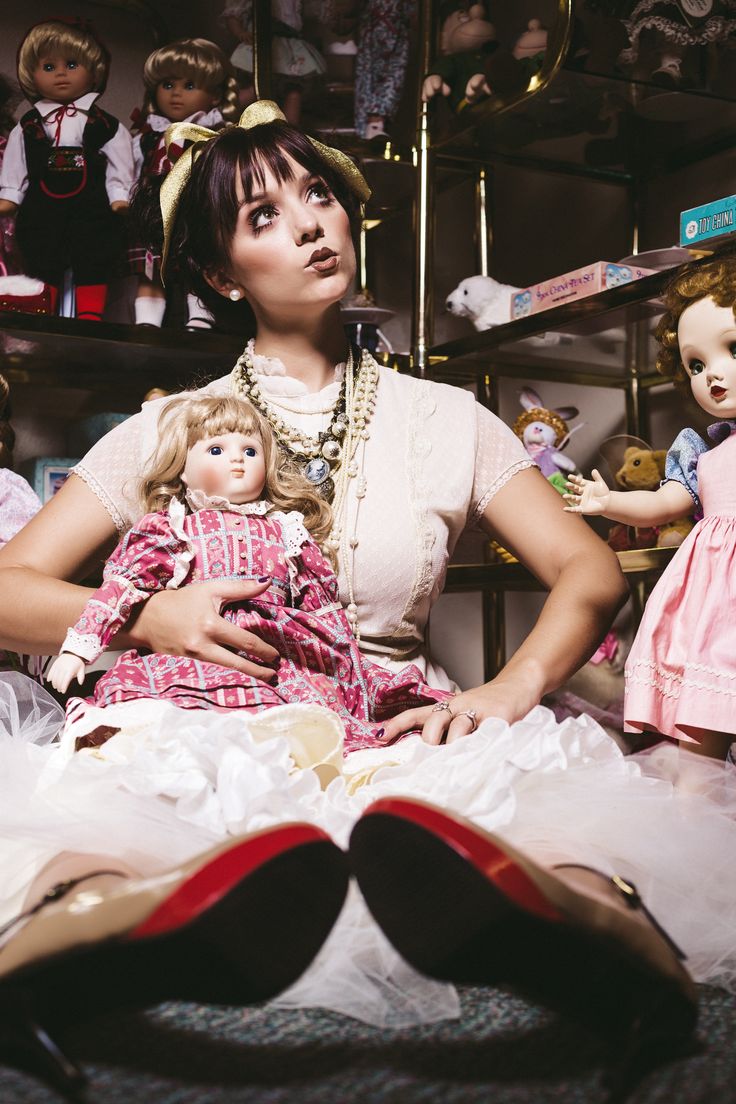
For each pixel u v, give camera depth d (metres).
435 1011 0.89
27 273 2.34
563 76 2.14
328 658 1.39
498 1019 0.89
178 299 2.50
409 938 0.78
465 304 2.41
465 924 0.75
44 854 1.02
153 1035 0.85
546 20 2.58
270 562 1.41
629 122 2.38
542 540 1.62
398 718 1.32
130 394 2.62
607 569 1.56
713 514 1.59
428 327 2.44
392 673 1.48
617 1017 0.80
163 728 1.10
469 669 2.89
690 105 2.29
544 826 1.04
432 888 0.75
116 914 0.71
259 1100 0.72
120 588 1.34
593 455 2.66
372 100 2.55
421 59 2.46
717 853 1.08
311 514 1.53
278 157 1.57
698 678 1.49
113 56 2.70
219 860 0.72
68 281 2.40
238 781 1.01
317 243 1.57
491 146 2.47
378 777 1.15
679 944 1.04
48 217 2.32
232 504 1.45
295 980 0.77
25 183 2.34
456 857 0.73
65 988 0.74
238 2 2.52
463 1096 0.73
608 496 1.64
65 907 0.74
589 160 2.55
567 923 0.73
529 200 2.82
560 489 2.30
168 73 2.41
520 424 2.43
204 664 1.30
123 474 1.61
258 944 0.74
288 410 1.62
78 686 1.79
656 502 1.65
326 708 1.20
